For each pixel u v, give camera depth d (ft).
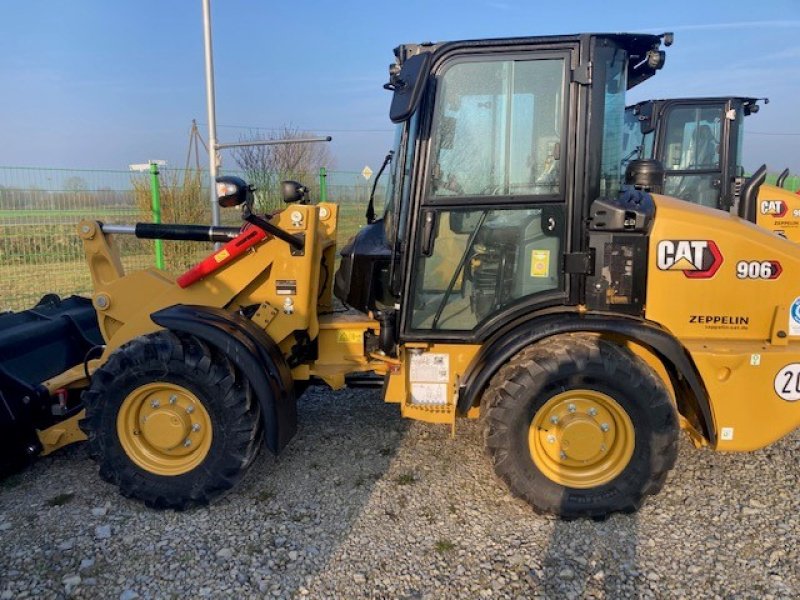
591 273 10.11
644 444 9.75
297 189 12.03
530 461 10.03
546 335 9.91
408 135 10.68
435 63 10.09
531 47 9.87
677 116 23.54
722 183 23.48
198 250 29.37
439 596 8.38
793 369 9.81
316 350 11.99
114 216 29.14
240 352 10.07
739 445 10.02
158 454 10.54
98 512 10.39
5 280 26.30
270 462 12.13
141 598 8.34
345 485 11.25
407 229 10.58
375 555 9.23
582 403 9.97
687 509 10.40
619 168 10.71
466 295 10.67
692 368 9.81
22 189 26.45
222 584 8.61
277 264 11.12
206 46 25.29
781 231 23.56
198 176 31.50
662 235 9.91
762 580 8.63
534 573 8.82
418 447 12.74
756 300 9.96
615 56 10.34
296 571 8.87
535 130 10.09
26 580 8.68
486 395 10.14
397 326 11.09
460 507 10.52
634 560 9.09
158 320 10.13
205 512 10.41
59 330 13.15
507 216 10.37
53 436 11.34
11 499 10.85
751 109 23.99
